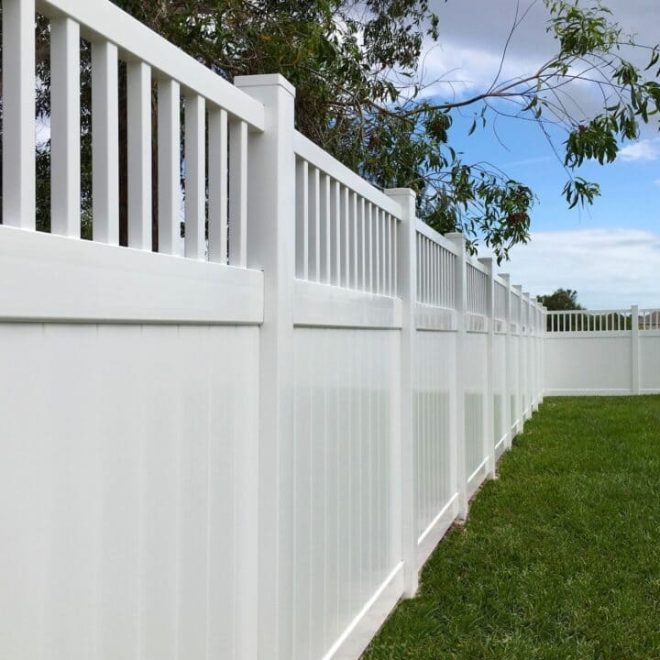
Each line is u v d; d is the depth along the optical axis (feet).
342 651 8.48
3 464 3.42
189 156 5.40
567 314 54.03
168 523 4.89
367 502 9.80
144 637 4.59
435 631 10.32
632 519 16.16
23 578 3.54
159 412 4.78
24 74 3.55
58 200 3.88
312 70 16.43
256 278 6.27
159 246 5.03
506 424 26.78
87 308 3.95
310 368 7.61
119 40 4.32
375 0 20.86
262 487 6.39
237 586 5.99
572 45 16.76
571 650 9.78
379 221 10.85
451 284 17.11
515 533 15.30
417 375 12.66
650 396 50.26
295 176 7.28
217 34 14.26
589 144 17.39
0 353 3.41
